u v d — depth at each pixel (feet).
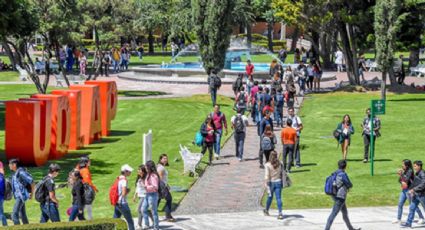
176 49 334.03
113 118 137.69
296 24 206.49
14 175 71.97
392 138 128.67
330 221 73.92
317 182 98.37
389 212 84.58
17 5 117.70
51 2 158.81
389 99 182.70
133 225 72.02
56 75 211.82
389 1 165.89
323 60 274.16
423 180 76.38
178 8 320.70
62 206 83.51
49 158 110.83
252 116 146.72
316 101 181.57
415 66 261.24
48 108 107.14
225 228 77.30
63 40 166.09
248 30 350.02
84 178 72.33
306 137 131.34
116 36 187.11
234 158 114.32
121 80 229.45
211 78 163.94
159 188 74.69
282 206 87.56
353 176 101.35
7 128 103.40
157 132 135.44
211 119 109.09
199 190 94.89
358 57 214.28
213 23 177.06
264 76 220.43
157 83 220.02
